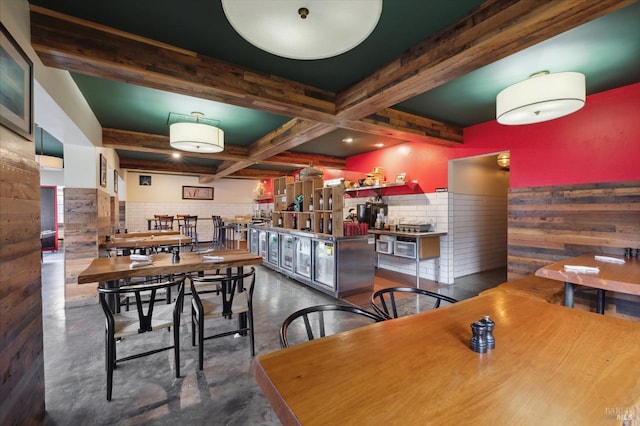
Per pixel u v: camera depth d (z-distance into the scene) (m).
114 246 4.03
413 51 2.34
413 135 3.97
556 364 0.98
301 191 5.18
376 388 0.85
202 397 1.97
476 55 2.01
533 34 1.79
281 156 6.32
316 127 3.75
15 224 1.49
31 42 1.85
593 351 1.06
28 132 1.65
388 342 1.14
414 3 1.87
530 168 3.78
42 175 8.37
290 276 5.15
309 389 0.84
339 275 4.07
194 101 3.51
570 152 3.44
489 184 5.70
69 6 1.88
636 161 2.98
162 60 2.28
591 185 3.27
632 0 1.50
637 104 2.98
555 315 1.42
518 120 2.88
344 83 2.98
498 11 1.81
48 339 2.79
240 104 2.87
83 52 2.00
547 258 3.61
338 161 7.03
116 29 2.11
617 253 3.07
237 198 11.58
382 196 6.05
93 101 3.48
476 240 5.46
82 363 2.37
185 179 10.69
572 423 0.71
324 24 1.40
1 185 1.36
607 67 2.67
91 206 3.86
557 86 2.33
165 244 4.23
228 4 1.28
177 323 2.18
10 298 1.42
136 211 9.95
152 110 3.81
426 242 4.78
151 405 1.89
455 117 4.05
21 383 1.52
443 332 1.24
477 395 0.81
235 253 3.22
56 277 5.29
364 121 3.45
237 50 2.39
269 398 0.87
